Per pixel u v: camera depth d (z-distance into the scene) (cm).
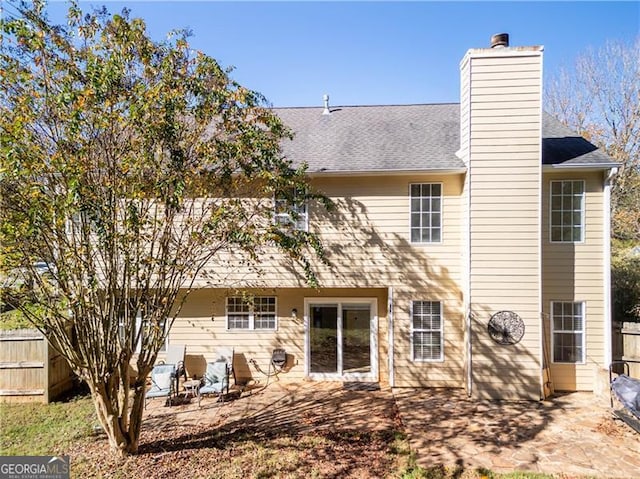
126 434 667
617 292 1286
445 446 704
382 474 610
